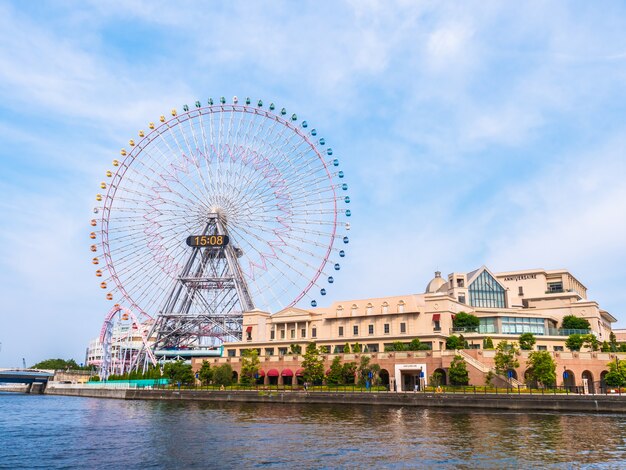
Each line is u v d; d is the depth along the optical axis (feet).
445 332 424.87
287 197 496.23
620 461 149.07
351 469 144.66
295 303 486.38
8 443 200.34
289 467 148.87
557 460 150.92
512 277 553.23
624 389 338.34
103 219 487.20
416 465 147.54
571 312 491.72
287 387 410.72
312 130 494.59
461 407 297.33
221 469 149.18
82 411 337.93
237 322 537.65
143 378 521.65
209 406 350.64
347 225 488.85
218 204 512.22
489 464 147.23
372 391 353.51
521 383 358.84
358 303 467.52
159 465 156.56
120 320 615.98
